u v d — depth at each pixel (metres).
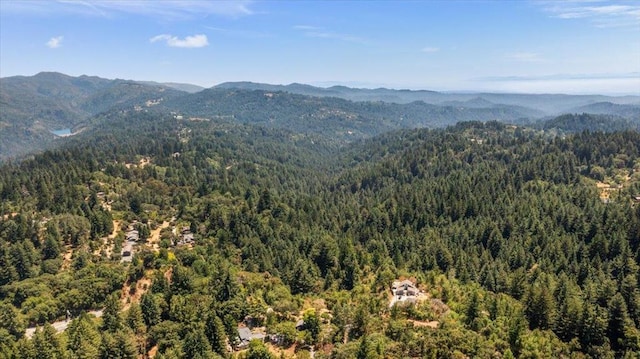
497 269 146.12
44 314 124.06
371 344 83.81
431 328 90.88
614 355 94.06
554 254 155.25
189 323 106.94
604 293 113.19
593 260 143.75
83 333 101.31
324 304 121.38
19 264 147.50
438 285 127.50
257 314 111.44
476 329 92.19
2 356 96.31
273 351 98.56
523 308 108.75
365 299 113.69
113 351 96.50
